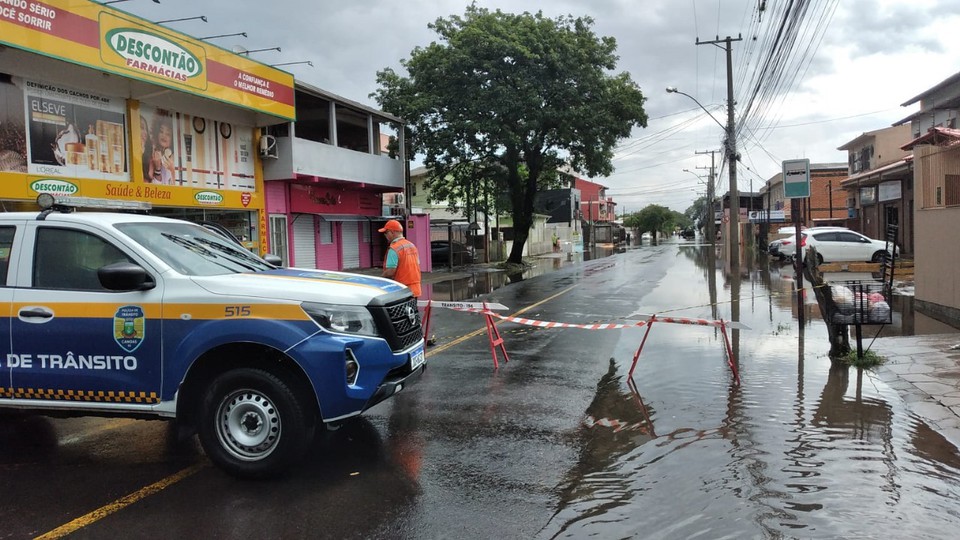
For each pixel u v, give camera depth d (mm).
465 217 40688
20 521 3809
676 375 7293
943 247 11125
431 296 17609
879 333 9500
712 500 3941
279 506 3986
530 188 31516
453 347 9328
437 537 3572
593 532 3596
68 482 4402
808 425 5367
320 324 4262
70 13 11547
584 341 9711
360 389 4320
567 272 26391
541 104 26453
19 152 11742
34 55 11430
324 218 21859
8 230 4773
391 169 24688
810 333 9930
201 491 4227
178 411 4379
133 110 14188
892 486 4082
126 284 4289
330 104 21172
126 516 3865
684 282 19797
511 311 13516
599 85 26984
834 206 48469
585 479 4359
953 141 10797
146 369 4379
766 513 3729
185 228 5367
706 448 4867
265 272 5016
